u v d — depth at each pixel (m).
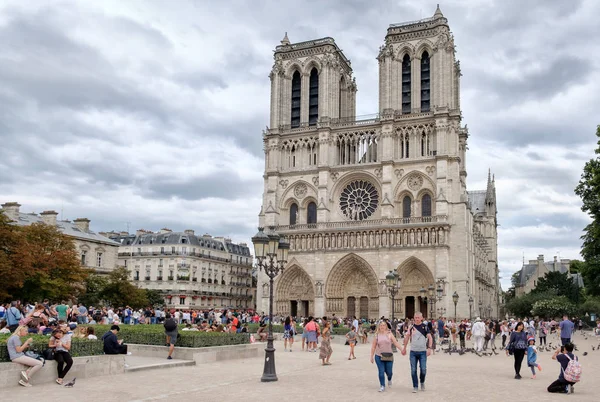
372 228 131.38
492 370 45.16
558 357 32.91
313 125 144.50
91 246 134.38
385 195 132.00
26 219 129.25
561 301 149.62
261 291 139.12
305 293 137.38
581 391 33.31
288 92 148.12
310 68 147.25
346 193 140.00
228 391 31.02
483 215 195.25
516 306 164.62
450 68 133.12
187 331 53.50
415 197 131.50
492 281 189.25
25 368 32.56
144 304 129.88
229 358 49.50
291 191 143.38
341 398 29.23
